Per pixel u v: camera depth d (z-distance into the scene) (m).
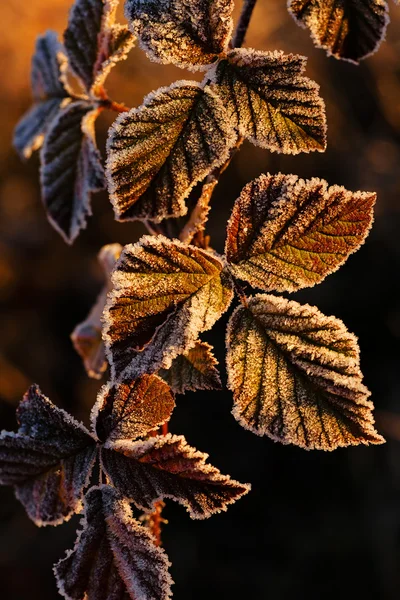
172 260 0.34
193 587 1.98
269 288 0.34
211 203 1.96
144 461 0.35
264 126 0.34
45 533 1.96
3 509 2.02
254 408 0.34
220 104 0.34
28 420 0.36
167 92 0.33
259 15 1.76
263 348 0.34
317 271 0.34
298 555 2.02
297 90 0.34
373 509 2.04
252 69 0.34
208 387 0.36
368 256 2.17
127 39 0.39
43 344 2.20
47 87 0.43
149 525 0.39
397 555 1.95
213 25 0.34
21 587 1.85
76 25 0.39
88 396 2.12
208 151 0.34
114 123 0.33
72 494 0.35
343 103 2.10
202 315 0.34
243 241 0.34
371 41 0.36
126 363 0.33
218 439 2.06
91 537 0.35
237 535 2.09
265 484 2.12
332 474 2.12
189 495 0.35
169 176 0.34
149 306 0.33
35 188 2.29
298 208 0.34
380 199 2.11
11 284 2.23
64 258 2.28
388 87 2.03
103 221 2.23
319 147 0.34
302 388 0.34
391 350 2.17
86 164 0.40
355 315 2.17
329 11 0.36
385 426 1.98
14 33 2.02
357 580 1.96
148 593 0.35
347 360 0.34
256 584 1.99
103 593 0.35
